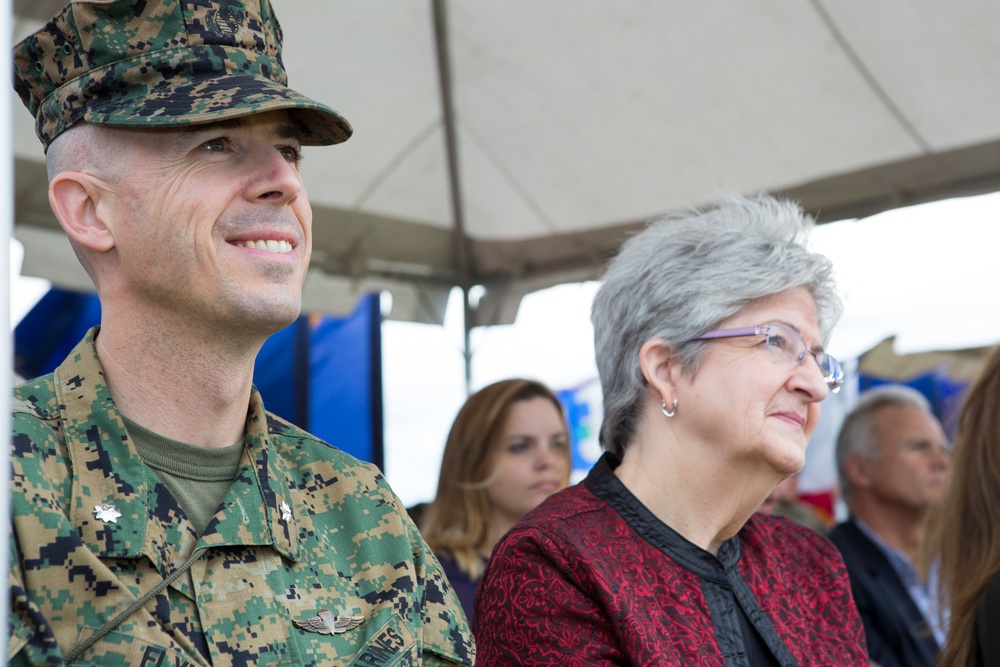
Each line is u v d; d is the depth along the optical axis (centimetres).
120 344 131
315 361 515
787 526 217
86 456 126
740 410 187
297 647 128
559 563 180
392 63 428
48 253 408
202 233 126
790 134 428
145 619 119
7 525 99
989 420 254
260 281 128
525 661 176
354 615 136
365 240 488
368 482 151
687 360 192
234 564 129
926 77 387
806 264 195
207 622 123
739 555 201
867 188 435
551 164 468
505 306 520
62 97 133
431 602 147
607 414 205
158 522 125
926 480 373
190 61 133
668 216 215
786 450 187
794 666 188
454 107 454
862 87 400
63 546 117
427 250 508
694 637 180
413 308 510
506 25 415
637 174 464
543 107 446
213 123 129
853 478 383
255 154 132
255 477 136
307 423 505
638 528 191
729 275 191
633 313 198
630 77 424
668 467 194
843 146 425
